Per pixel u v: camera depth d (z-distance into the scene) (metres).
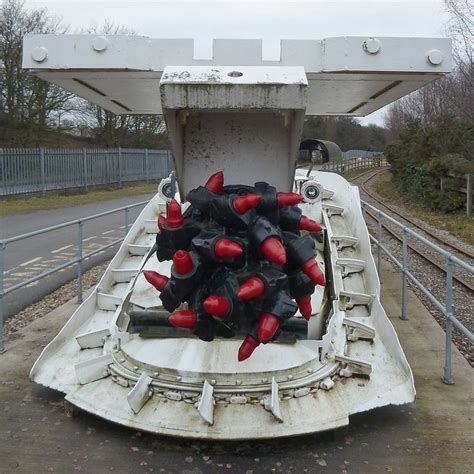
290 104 3.30
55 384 4.23
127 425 3.71
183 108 3.34
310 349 4.18
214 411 3.71
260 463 3.60
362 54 3.71
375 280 5.43
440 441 3.87
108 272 5.76
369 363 4.14
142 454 3.70
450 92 29.89
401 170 31.20
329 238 5.43
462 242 15.10
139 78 4.02
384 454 3.71
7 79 30.14
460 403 4.43
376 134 83.44
